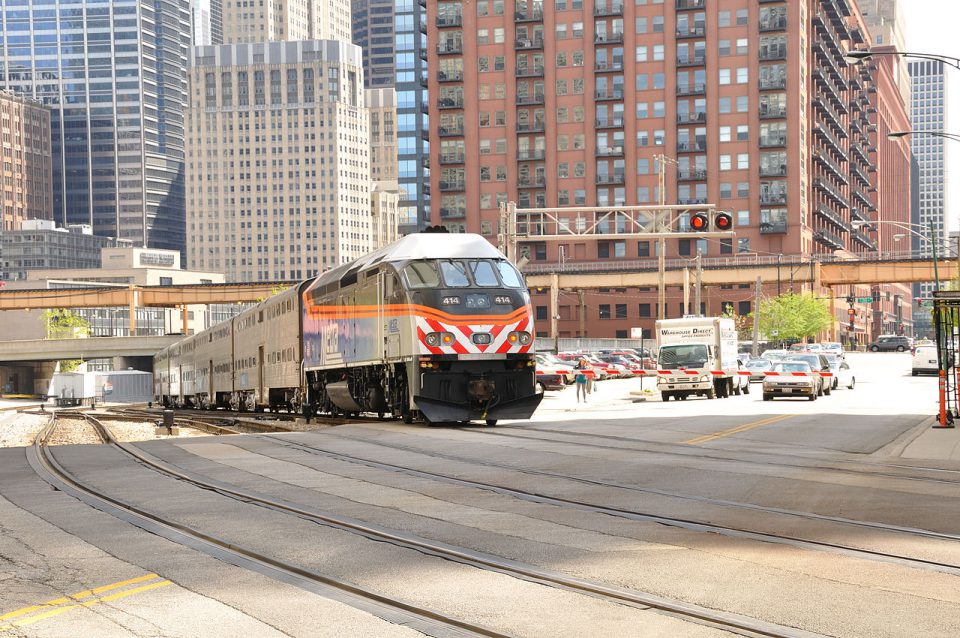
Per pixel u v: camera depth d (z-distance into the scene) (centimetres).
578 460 2158
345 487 1798
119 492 1798
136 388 14162
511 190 16975
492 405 3117
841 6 18875
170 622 902
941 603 927
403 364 3200
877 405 4341
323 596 988
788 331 12719
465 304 3120
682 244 16300
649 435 2772
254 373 5200
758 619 876
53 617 935
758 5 16100
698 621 876
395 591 996
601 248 16550
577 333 16625
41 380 18262
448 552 1181
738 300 15900
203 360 6675
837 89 19262
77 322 18838
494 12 17000
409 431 2998
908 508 1479
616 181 16600
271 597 987
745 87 16188
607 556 1149
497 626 864
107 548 1267
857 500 1562
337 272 3906
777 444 2495
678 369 5322
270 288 11600
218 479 1953
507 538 1270
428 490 1736
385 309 3256
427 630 859
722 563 1106
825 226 18238
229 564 1152
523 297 3203
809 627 850
